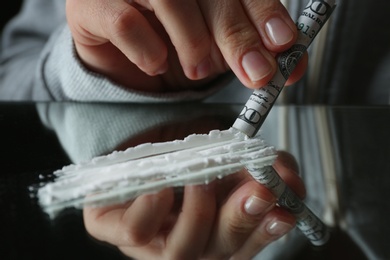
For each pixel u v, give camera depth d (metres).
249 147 0.31
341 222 0.23
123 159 0.29
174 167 0.28
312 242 0.21
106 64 0.42
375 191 0.25
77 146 0.32
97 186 0.26
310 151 0.31
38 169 0.29
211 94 0.46
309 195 0.25
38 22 0.67
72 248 0.21
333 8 0.33
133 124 0.37
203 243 0.22
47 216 0.23
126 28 0.36
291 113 0.39
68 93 0.45
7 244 0.21
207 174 0.27
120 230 0.22
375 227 0.22
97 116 0.39
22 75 0.56
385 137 0.33
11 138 0.34
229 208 0.24
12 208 0.24
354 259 0.20
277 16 0.32
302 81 0.49
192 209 0.24
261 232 0.22
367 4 0.48
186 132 0.34
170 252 0.21
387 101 0.49
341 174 0.27
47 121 0.38
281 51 0.32
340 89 0.50
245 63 0.31
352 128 0.35
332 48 0.49
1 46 0.73
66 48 0.44
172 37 0.35
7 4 0.79
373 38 0.49
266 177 0.27
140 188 0.26
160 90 0.45
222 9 0.33
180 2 0.34
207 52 0.35
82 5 0.39
